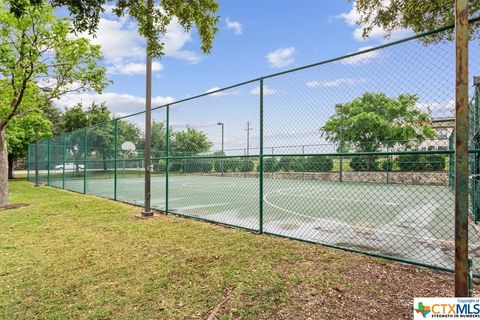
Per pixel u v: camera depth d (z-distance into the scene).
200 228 6.27
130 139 16.56
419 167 12.05
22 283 3.61
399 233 6.14
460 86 1.76
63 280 3.68
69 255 4.61
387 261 4.16
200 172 13.42
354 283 3.41
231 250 4.69
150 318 2.78
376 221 7.45
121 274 3.83
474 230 5.95
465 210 1.79
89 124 32.09
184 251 4.69
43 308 3.01
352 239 5.66
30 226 6.64
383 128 7.49
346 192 12.66
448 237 5.82
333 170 13.33
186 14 4.20
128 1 3.95
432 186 11.63
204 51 4.73
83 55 10.76
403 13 4.79
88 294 3.30
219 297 3.15
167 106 8.20
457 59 1.77
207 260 4.24
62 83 10.91
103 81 11.57
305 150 5.27
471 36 4.25
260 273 3.73
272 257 4.34
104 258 4.45
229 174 13.20
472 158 6.73
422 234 6.07
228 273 3.75
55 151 17.27
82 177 14.70
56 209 8.84
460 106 1.76
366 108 7.36
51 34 9.54
